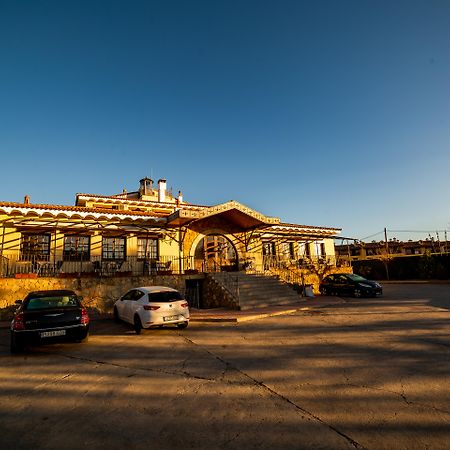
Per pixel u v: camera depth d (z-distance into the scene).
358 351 6.68
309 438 3.35
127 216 17.00
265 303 14.64
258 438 3.37
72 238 16.03
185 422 3.78
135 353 7.18
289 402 4.27
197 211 16.42
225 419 3.83
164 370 5.84
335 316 11.40
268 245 23.77
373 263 38.38
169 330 9.98
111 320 12.41
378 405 4.09
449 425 3.54
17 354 7.36
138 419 3.89
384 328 8.89
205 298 16.36
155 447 3.25
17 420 3.95
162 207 26.08
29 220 14.84
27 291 12.66
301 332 8.84
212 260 21.55
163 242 18.22
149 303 9.45
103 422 3.84
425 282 28.91
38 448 3.29
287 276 21.70
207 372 5.65
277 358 6.39
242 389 4.79
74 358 6.89
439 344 7.03
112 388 4.98
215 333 9.25
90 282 13.80
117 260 17.05
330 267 24.39
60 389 5.00
